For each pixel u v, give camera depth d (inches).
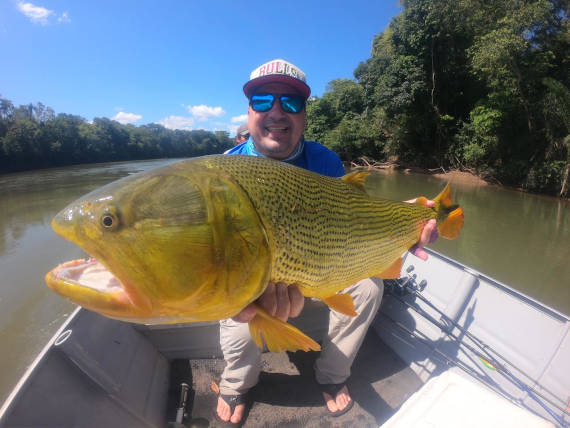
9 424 74.5
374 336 161.9
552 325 121.2
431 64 1091.9
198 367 137.9
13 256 438.0
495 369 120.9
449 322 146.2
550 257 411.8
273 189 65.1
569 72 855.1
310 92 127.6
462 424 70.2
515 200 724.0
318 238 73.8
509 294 137.3
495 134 906.7
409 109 1148.5
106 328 117.0
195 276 52.0
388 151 1337.4
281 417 119.7
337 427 117.0
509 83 839.7
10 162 1868.8
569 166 719.1
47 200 824.3
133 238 49.1
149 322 53.4
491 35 825.5
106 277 53.6
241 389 116.5
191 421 116.9
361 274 91.0
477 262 399.5
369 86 1314.0
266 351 149.7
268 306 63.9
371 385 134.0
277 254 64.9
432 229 116.4
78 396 92.0
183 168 56.6
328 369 122.3
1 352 261.9
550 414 106.6
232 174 60.4
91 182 1154.7
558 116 760.3
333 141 1476.4
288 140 126.0
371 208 91.4
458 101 1155.9
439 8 963.3
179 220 51.2
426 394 78.5
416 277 179.6
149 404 112.6
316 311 147.6
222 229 55.1
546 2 777.6
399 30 1115.9
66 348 94.7
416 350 145.1
